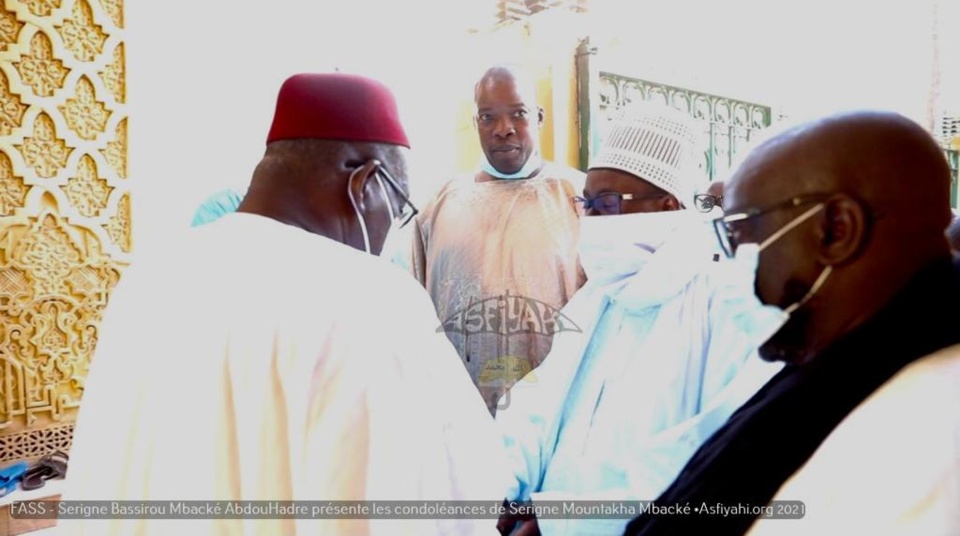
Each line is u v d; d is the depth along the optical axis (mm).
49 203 3299
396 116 1123
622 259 1340
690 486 847
